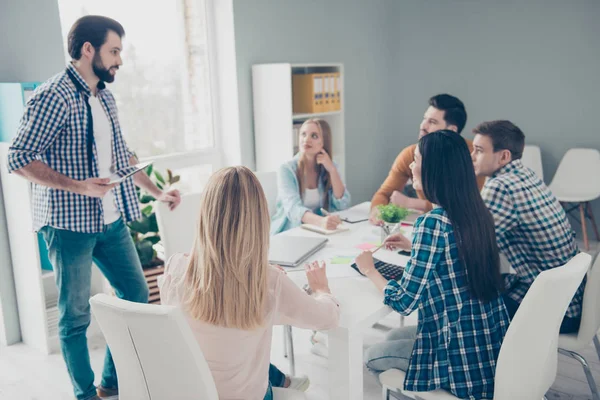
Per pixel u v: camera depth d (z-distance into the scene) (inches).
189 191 154.6
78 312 87.7
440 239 60.5
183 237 103.3
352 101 198.4
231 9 146.9
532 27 188.5
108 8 131.3
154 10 140.9
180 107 149.9
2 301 112.6
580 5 178.7
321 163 117.5
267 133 154.9
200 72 152.7
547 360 59.2
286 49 165.5
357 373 63.3
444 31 206.2
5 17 106.1
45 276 110.3
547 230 75.9
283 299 54.4
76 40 83.3
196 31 150.1
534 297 55.0
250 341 52.6
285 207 112.0
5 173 107.4
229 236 49.9
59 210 84.7
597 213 187.0
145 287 97.4
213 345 52.3
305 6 170.4
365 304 65.5
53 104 80.7
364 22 198.4
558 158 191.2
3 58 106.7
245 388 53.7
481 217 61.1
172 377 50.1
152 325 47.6
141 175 98.4
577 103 184.5
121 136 94.4
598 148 183.0
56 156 84.1
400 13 214.2
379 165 220.2
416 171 66.5
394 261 81.4
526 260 79.5
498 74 197.9
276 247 87.5
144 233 125.8
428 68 212.1
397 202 110.7
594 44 178.2
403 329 75.3
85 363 88.7
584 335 74.6
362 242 93.2
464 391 60.6
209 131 157.8
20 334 116.3
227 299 50.4
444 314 61.1
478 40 199.8
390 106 220.7
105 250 92.6
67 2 123.2
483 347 61.4
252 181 51.6
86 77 85.9
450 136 61.7
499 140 78.6
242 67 152.3
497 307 63.1
